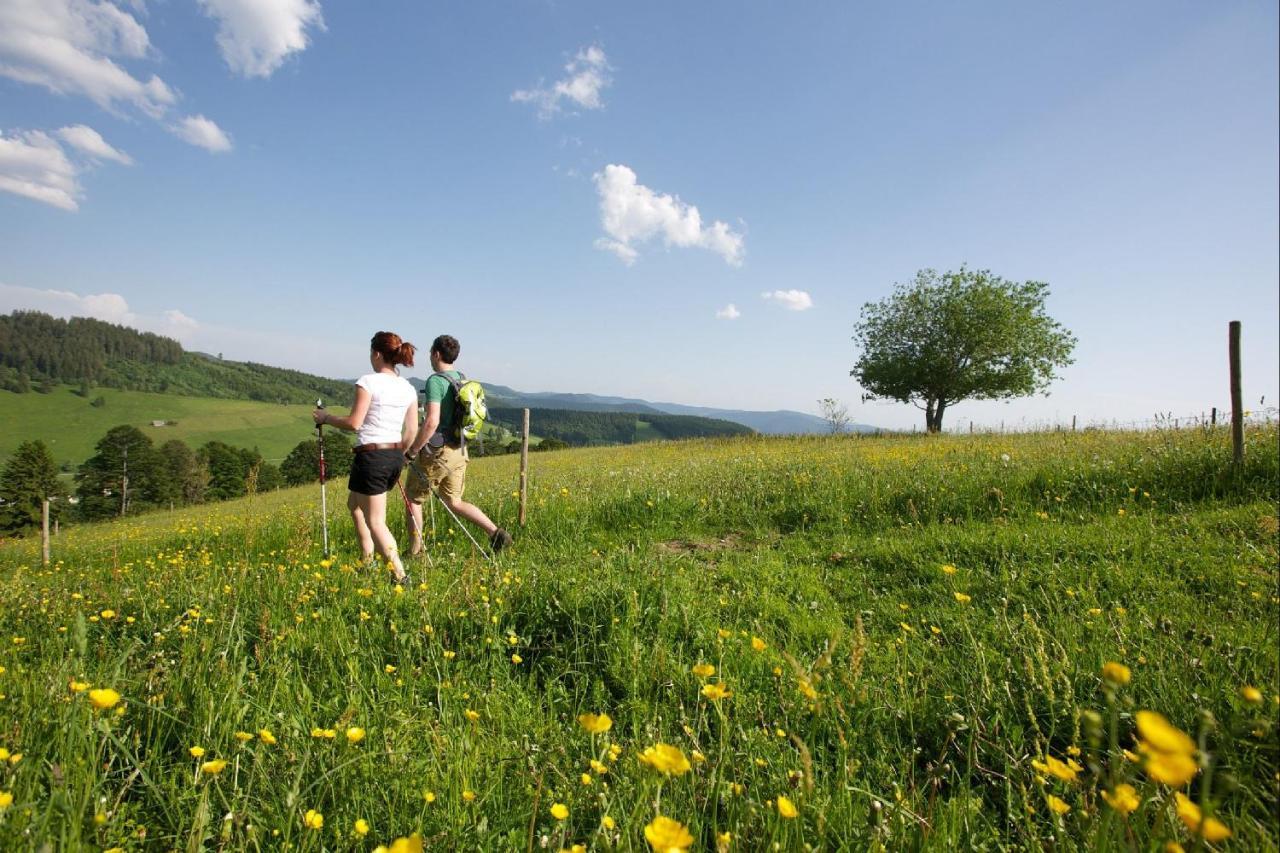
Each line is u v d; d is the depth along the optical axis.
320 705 2.59
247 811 1.80
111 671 2.67
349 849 1.79
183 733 2.31
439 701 2.64
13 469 50.03
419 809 1.96
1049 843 1.81
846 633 3.44
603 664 3.24
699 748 2.14
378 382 5.25
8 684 2.43
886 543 5.79
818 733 2.50
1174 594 3.86
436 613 3.66
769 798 1.95
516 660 3.10
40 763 1.78
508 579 4.20
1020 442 12.55
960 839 1.83
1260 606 3.54
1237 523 5.21
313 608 3.78
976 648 3.01
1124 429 12.94
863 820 1.85
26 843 1.49
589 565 5.23
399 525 7.57
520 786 2.11
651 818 1.77
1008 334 36.69
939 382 38.50
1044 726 2.51
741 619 3.87
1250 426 9.31
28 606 4.19
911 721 2.54
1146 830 1.53
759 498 7.96
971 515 6.55
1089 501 6.61
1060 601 3.90
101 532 17.44
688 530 7.23
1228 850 1.57
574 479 11.00
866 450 14.20
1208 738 2.20
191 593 4.02
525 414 7.37
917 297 39.94
